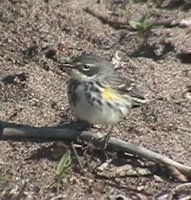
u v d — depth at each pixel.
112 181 11.97
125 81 12.96
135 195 11.66
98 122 12.65
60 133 12.74
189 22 16.61
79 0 17.17
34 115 13.41
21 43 15.24
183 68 15.16
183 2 17.34
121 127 13.23
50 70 14.66
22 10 16.05
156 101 14.03
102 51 15.66
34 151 12.52
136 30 16.38
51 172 12.02
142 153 12.25
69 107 13.62
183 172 12.03
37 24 15.81
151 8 17.36
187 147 12.74
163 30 16.45
